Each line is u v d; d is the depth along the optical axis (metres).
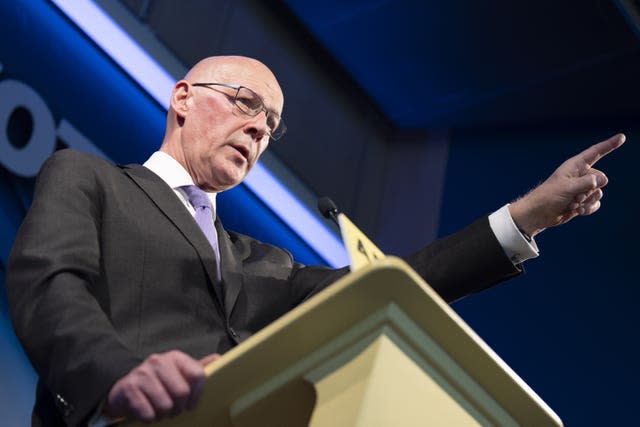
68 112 3.41
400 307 0.92
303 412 1.00
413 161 4.65
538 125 4.37
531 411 1.06
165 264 1.37
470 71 4.23
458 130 4.61
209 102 1.77
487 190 4.34
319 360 0.94
